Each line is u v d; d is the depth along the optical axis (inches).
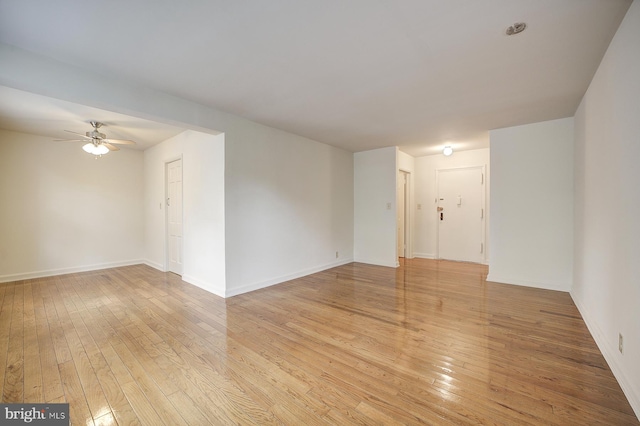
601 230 91.4
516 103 125.9
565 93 114.7
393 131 172.2
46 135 180.4
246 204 152.0
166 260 199.3
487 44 80.8
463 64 92.2
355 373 78.2
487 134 178.5
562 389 70.6
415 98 120.6
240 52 85.3
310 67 94.3
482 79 102.7
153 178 213.6
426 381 74.4
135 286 163.0
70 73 92.0
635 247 64.8
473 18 69.7
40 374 77.3
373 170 225.1
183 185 174.6
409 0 63.5
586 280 113.0
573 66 93.0
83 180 199.9
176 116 120.0
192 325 109.7
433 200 247.0
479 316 117.4
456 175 236.1
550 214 151.0
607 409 63.4
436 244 245.4
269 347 92.7
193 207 165.8
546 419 60.6
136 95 107.6
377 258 223.6
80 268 199.0
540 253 154.5
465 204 232.4
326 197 208.2
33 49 83.0
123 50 83.9
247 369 80.2
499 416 61.7
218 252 147.0
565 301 134.4
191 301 137.2
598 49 83.0
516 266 161.6
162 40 78.8
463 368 80.1
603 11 67.0
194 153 163.9
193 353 88.8
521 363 82.4
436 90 112.3
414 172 255.9
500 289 154.1
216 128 136.3
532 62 90.7
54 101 120.0
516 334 100.9
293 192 180.9
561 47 82.1
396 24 72.1
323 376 76.9
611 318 80.7
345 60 89.9
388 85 108.1
